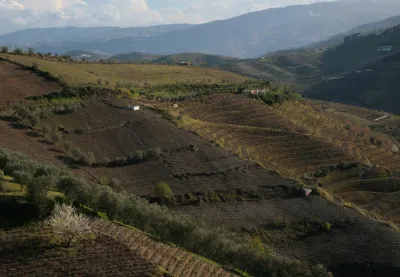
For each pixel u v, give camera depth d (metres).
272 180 109.12
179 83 198.62
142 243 59.12
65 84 153.12
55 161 98.69
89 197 64.88
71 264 49.34
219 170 109.31
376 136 197.12
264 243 84.94
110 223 62.38
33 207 57.66
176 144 121.25
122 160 106.94
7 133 109.06
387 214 116.56
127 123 131.50
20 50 193.75
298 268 69.31
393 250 87.31
